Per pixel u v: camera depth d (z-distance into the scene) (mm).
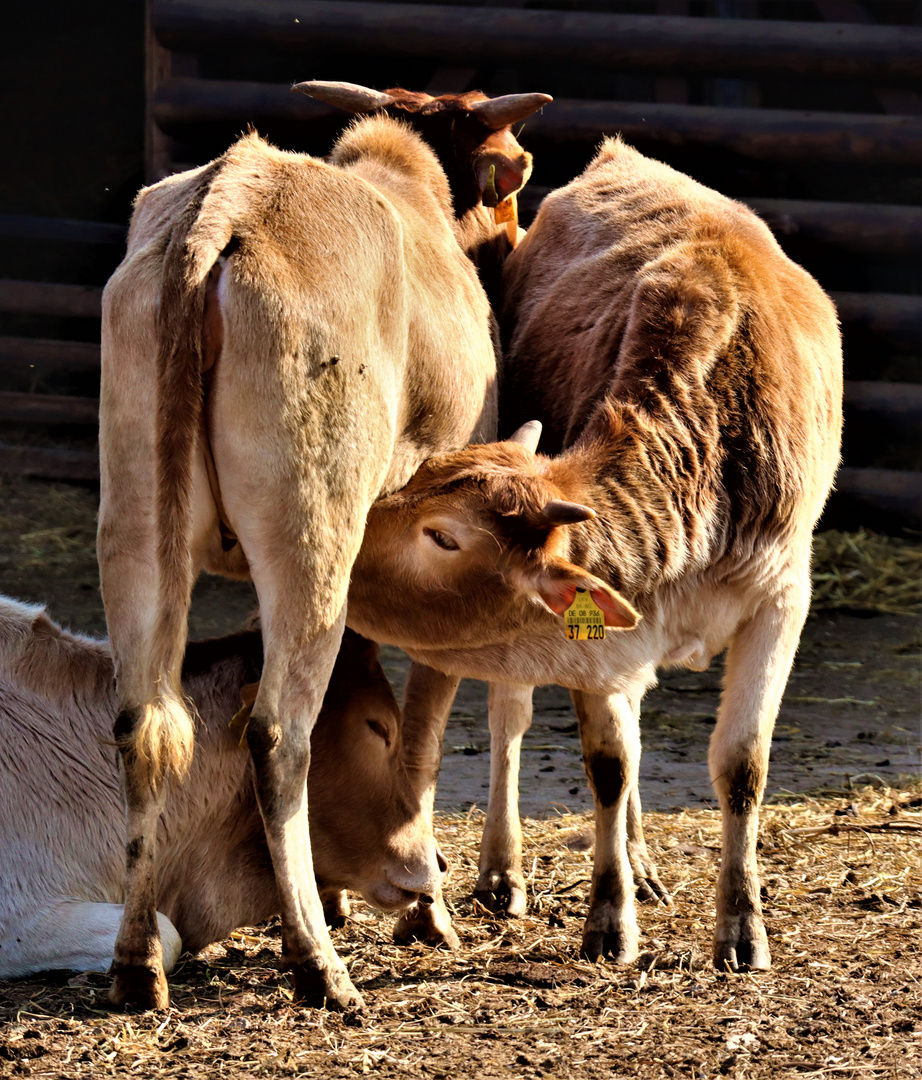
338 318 5922
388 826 6781
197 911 6699
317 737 6660
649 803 9523
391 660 13656
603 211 8461
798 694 12539
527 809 9344
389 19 17172
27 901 6297
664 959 6602
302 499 5797
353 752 6672
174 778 6516
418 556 6195
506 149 8984
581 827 8867
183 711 5766
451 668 6523
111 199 22812
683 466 6535
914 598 15727
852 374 18703
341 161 7730
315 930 5914
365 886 6887
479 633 6289
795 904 7465
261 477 5758
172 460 5645
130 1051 5430
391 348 6324
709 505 6551
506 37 17078
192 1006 5918
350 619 6492
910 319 16906
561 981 6320
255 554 5848
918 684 12867
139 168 23406
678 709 12234
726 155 16906
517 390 8133
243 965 6562
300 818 5906
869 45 16562
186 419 5645
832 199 20766
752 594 6727
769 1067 5344
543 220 8914
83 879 6488
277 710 5828
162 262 5918
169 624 5703
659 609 6523
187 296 5613
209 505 5984
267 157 6270
